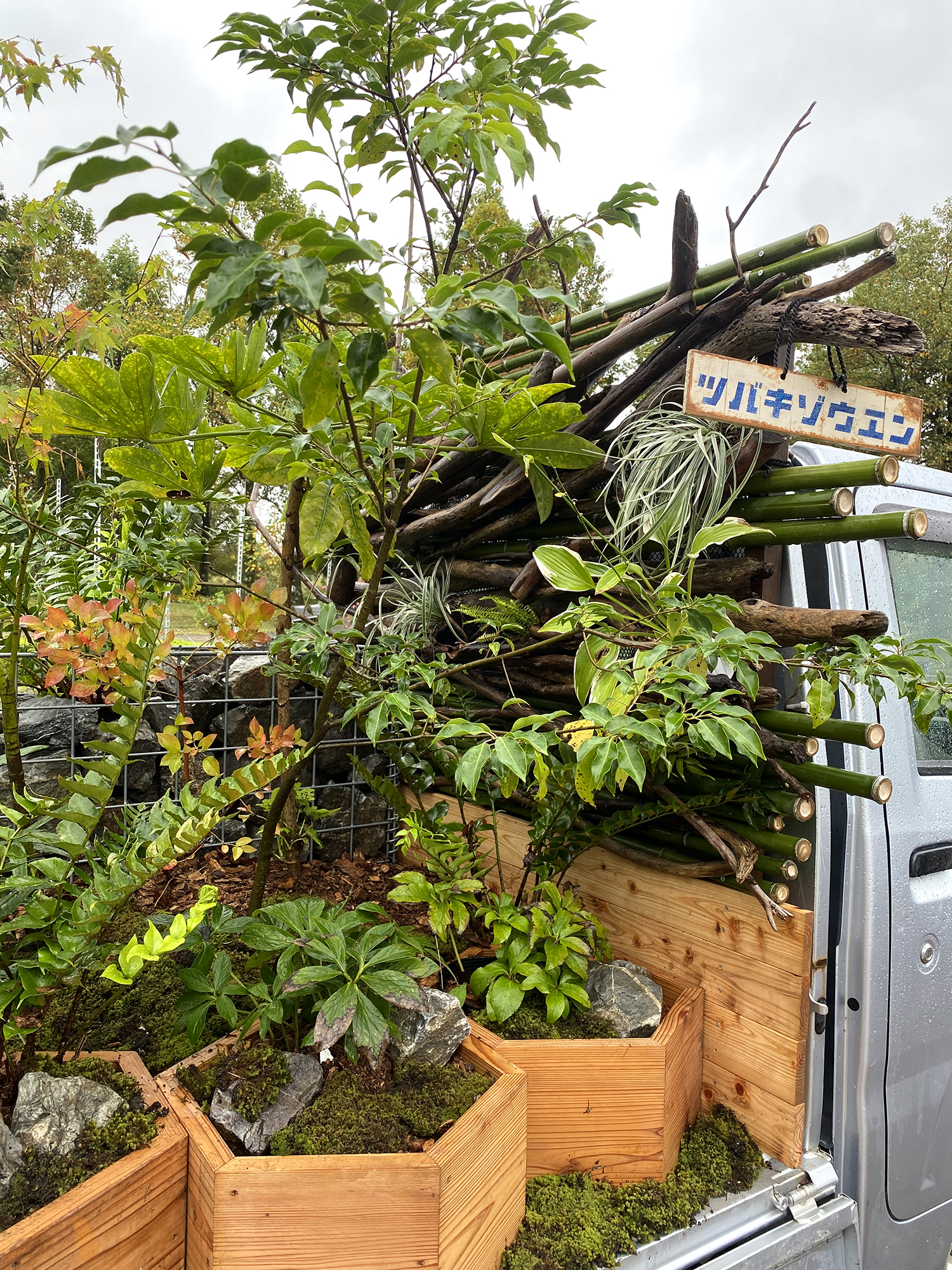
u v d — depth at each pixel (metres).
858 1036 1.55
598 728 1.21
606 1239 1.29
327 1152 1.08
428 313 0.77
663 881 1.73
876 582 1.69
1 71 1.73
